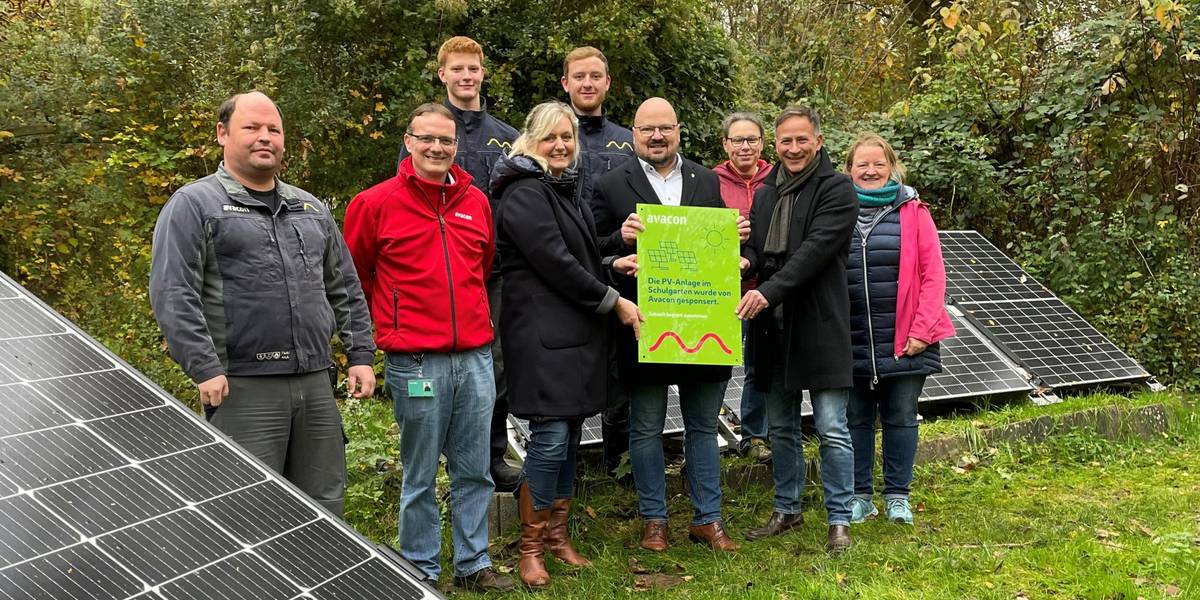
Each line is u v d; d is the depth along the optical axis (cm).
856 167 520
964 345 746
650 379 468
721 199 495
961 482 593
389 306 403
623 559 466
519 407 428
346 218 414
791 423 496
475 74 511
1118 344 859
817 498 558
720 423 608
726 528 518
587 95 534
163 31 885
